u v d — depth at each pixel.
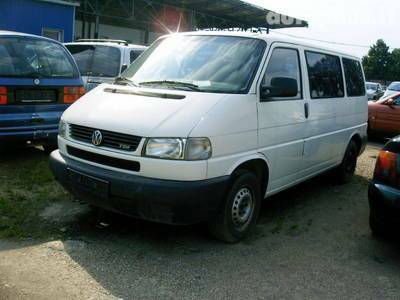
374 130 12.55
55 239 4.16
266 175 4.69
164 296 3.35
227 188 4.07
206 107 3.95
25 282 3.39
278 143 4.74
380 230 4.30
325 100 5.75
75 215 4.73
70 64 6.86
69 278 3.50
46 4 17.14
